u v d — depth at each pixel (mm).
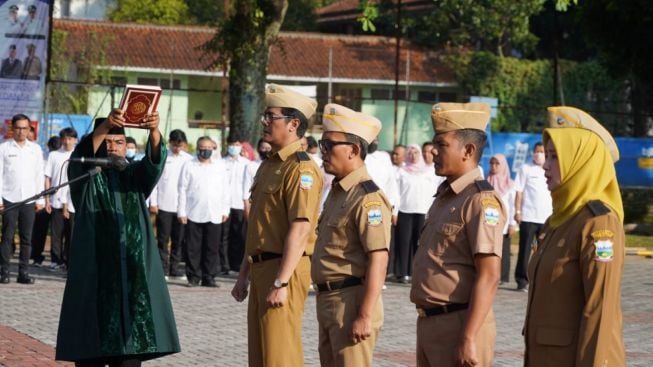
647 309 15016
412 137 40438
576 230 5770
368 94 40656
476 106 6457
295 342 7801
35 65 20031
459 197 6379
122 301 7758
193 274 16281
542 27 43438
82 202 7910
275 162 7938
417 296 6438
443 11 40750
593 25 28578
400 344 11695
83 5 50312
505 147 27656
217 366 10281
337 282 7102
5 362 10148
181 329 12352
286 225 7770
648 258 22062
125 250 7848
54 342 11289
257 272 7855
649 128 34719
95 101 34062
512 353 11359
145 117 7820
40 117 20062
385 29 45375
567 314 5785
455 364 6199
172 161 16922
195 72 38375
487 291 6141
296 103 7898
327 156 7254
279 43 21891
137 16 45188
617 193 5918
